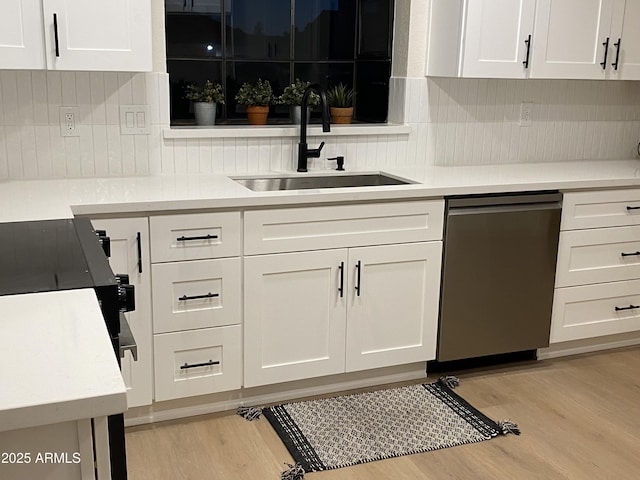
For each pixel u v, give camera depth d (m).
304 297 2.75
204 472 2.34
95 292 1.35
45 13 2.39
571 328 3.30
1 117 2.71
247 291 2.64
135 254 2.45
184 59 3.20
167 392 2.62
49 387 0.93
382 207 2.78
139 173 2.95
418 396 2.92
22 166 2.78
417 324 2.98
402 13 3.34
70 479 0.98
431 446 2.53
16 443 0.94
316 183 3.20
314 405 2.82
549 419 2.75
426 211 2.86
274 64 3.37
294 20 3.36
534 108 3.65
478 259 2.98
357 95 3.55
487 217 2.95
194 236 2.51
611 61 3.38
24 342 1.07
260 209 2.59
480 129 3.56
